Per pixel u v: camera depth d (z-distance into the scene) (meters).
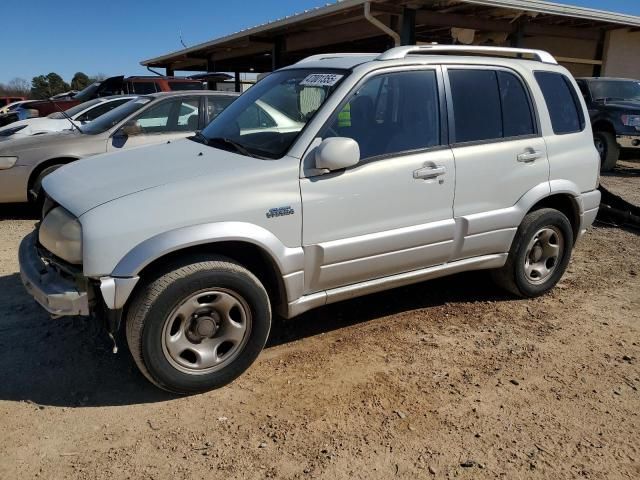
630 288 5.18
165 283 3.09
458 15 11.70
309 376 3.57
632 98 12.68
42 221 3.52
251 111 4.17
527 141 4.46
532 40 15.80
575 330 4.30
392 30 11.54
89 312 3.11
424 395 3.38
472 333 4.21
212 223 3.19
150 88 13.75
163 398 3.31
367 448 2.90
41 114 14.34
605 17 13.25
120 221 3.02
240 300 3.35
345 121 3.66
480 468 2.78
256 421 3.11
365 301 4.77
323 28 14.59
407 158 3.84
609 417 3.22
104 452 2.83
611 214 7.43
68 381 3.47
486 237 4.32
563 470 2.78
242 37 16.31
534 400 3.36
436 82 4.05
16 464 2.73
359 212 3.66
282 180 3.39
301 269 3.53
